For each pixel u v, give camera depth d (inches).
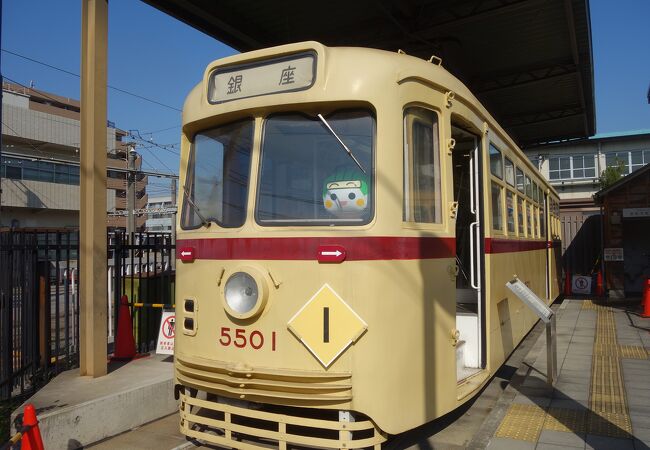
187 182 206.1
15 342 261.7
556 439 196.7
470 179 249.0
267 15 422.0
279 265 171.9
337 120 177.0
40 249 264.2
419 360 178.5
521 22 448.8
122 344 279.4
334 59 176.9
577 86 597.9
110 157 2108.8
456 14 427.8
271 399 166.6
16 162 1697.8
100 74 251.6
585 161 1387.8
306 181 177.8
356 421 165.9
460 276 280.2
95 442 205.0
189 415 186.1
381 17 436.1
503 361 269.7
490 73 568.4
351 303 164.9
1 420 212.5
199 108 198.5
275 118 184.1
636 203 627.5
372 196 170.6
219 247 183.5
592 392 254.4
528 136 828.0
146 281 325.1
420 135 190.5
